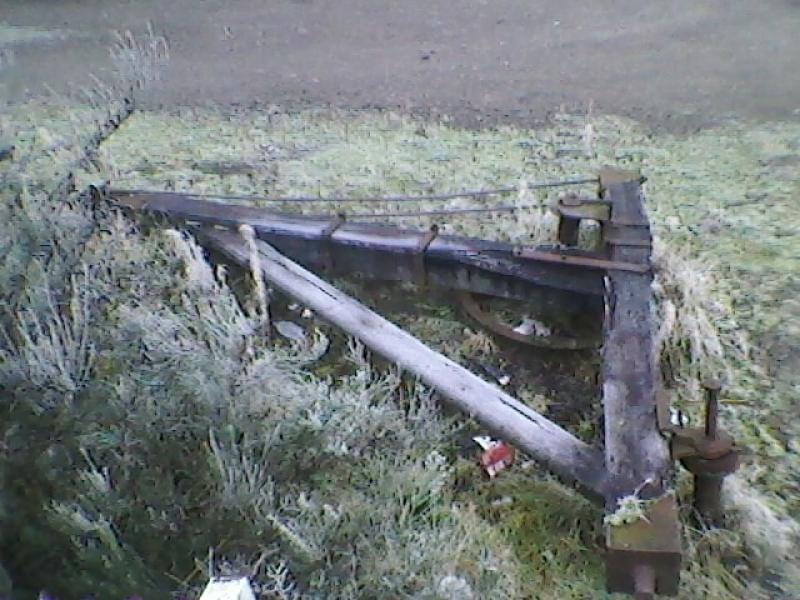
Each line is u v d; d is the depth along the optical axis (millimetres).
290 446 2582
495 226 4215
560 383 3277
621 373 2568
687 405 3045
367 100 6191
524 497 2756
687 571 2434
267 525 2381
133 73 6043
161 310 3119
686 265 3697
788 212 4273
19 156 4281
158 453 2553
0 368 2693
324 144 5504
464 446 2945
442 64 6758
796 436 2939
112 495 2443
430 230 3547
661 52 6602
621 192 3566
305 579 2279
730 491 2611
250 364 2840
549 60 6648
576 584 2479
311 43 7449
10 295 2973
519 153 5156
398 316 3668
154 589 2393
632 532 2117
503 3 8062
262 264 3545
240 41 7617
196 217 3785
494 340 3504
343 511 2428
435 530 2480
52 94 6461
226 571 2266
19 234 3193
